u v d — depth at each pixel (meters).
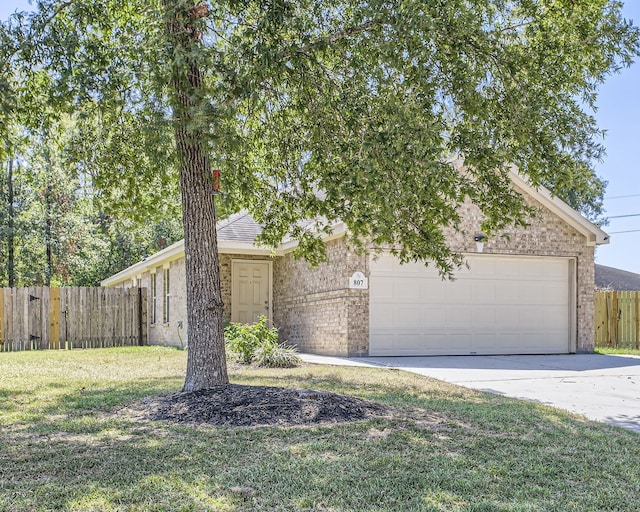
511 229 15.07
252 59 6.27
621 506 4.06
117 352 15.66
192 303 7.44
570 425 6.49
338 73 7.54
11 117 6.90
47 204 27.27
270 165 8.96
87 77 6.16
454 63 6.51
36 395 8.13
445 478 4.50
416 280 14.31
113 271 31.77
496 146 6.95
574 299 15.73
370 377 9.98
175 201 10.48
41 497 3.99
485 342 14.83
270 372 10.75
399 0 6.14
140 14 7.90
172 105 6.03
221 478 4.42
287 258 17.05
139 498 4.00
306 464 4.78
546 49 7.04
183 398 7.02
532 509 3.93
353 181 6.31
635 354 15.37
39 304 18.12
